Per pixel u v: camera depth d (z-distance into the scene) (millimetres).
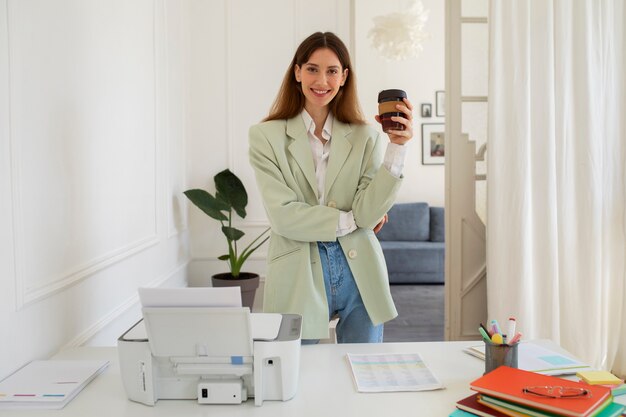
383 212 1684
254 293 3635
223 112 3928
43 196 1637
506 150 3094
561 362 1389
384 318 1733
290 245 1739
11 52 1435
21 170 1484
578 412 993
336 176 1747
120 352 1221
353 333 1796
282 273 1726
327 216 1637
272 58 3908
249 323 1162
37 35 1604
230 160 3928
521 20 3023
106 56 2203
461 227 3436
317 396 1233
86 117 1982
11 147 1437
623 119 2920
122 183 2404
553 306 2986
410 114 1626
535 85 2998
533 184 3020
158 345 1185
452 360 1465
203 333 1176
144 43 2771
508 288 3105
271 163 1726
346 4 3875
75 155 1875
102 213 2143
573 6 2898
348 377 1347
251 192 3967
